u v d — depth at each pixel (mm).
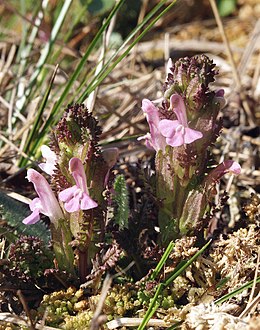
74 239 256
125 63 485
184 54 547
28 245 258
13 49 442
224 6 620
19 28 567
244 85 463
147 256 260
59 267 257
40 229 283
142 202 273
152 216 273
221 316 232
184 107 243
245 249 260
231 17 619
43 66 395
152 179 265
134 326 248
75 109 241
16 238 280
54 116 360
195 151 250
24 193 327
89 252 255
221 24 413
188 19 622
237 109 422
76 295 255
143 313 251
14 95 391
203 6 626
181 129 242
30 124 358
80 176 235
